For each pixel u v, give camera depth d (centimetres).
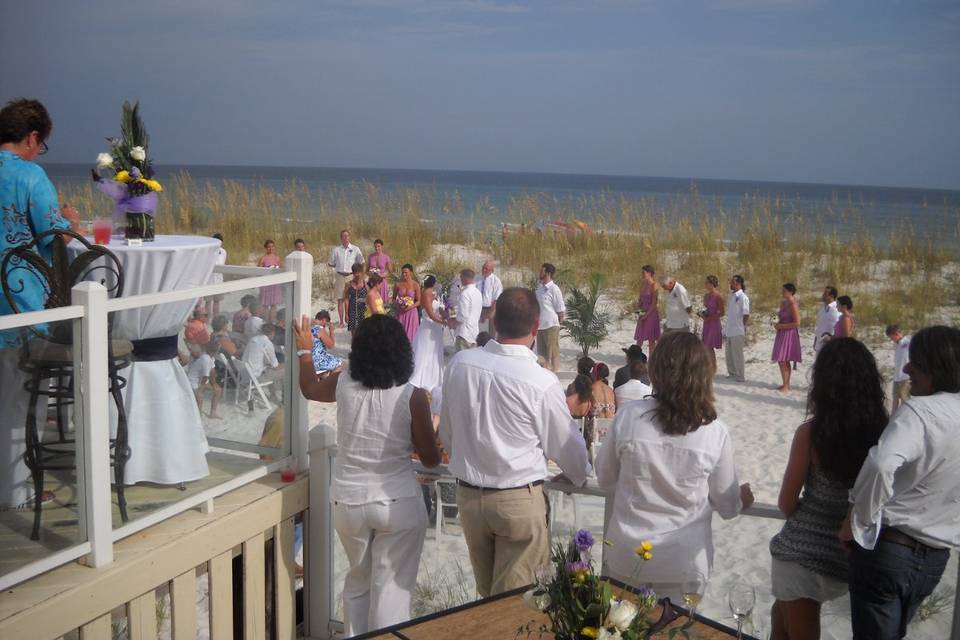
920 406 250
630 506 285
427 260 2028
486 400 301
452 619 252
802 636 288
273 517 358
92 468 276
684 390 271
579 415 709
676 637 236
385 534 333
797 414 996
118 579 283
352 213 2358
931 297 1672
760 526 316
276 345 368
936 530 255
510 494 303
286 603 371
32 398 270
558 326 1179
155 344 314
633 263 1958
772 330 1509
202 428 337
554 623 210
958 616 288
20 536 268
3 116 311
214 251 345
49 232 297
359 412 328
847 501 272
